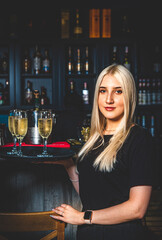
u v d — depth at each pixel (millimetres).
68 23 3582
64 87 3588
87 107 3604
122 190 997
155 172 959
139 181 927
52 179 1590
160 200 2855
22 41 3545
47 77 3723
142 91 3635
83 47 3754
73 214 979
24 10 3594
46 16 3633
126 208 931
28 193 1592
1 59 3650
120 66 1077
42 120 1380
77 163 1155
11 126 1408
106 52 3600
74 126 2797
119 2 3773
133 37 3602
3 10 3602
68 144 1863
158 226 2221
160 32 3795
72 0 3721
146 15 3781
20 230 869
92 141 1148
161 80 3670
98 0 3744
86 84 3646
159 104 3646
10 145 1742
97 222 962
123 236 971
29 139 1781
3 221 861
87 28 3760
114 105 1073
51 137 1884
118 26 3779
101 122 1183
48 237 906
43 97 3691
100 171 1021
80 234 1050
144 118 3691
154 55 3844
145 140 985
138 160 952
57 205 1595
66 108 3586
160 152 3566
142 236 982
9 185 1583
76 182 1342
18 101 3568
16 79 3566
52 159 1232
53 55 3572
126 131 1041
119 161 998
